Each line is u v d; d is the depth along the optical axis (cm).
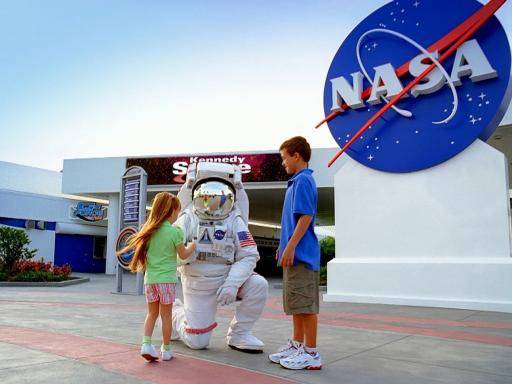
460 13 949
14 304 884
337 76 1103
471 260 905
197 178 502
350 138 1073
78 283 1702
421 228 972
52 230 2519
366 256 1025
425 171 981
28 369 367
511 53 901
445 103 965
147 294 417
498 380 374
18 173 2956
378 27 1054
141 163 2275
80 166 2391
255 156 2123
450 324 688
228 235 477
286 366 397
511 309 840
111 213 2425
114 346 468
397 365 421
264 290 473
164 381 346
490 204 906
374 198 1034
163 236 418
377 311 846
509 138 1572
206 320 469
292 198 414
